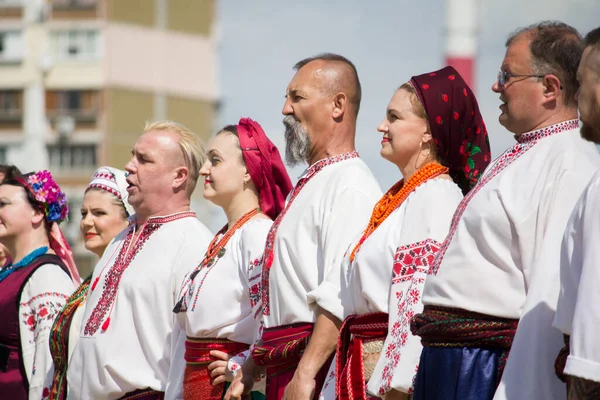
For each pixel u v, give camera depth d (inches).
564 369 269.4
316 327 374.3
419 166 366.9
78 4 2706.7
